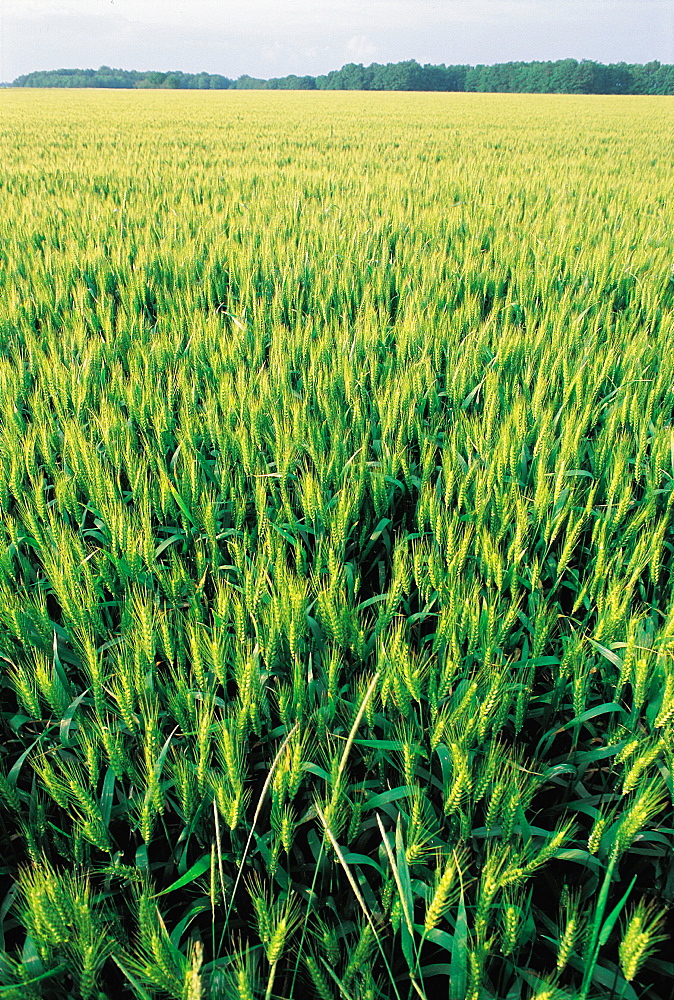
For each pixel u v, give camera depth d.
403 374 4.71
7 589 2.63
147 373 4.74
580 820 2.52
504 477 3.58
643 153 22.89
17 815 2.40
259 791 2.52
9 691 2.96
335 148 23.28
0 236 9.54
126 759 2.07
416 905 2.16
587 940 1.67
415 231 9.86
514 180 15.35
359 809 1.97
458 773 1.82
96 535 3.53
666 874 2.20
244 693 2.12
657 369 5.20
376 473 3.53
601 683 2.89
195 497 3.52
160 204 11.88
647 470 3.64
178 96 70.06
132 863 2.29
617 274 7.98
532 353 5.32
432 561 2.76
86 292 6.84
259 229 9.66
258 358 5.50
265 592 2.73
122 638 2.62
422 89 130.00
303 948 2.03
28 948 1.74
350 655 2.85
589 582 2.89
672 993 2.00
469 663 2.56
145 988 1.65
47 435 3.89
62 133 26.97
